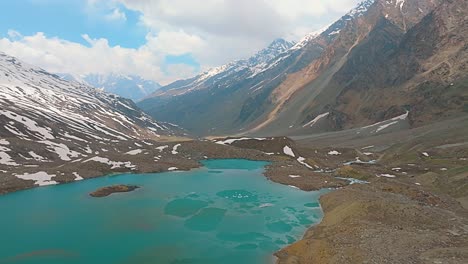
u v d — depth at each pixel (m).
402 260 39.34
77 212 67.12
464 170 86.38
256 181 94.44
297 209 69.12
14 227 58.97
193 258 48.19
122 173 103.81
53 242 53.03
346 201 66.25
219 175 102.50
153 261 47.28
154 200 75.62
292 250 48.81
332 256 42.94
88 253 49.47
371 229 49.59
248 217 64.50
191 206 71.25
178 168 110.56
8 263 46.38
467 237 46.62
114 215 65.50
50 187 86.25
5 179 85.56
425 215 55.12
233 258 48.00
